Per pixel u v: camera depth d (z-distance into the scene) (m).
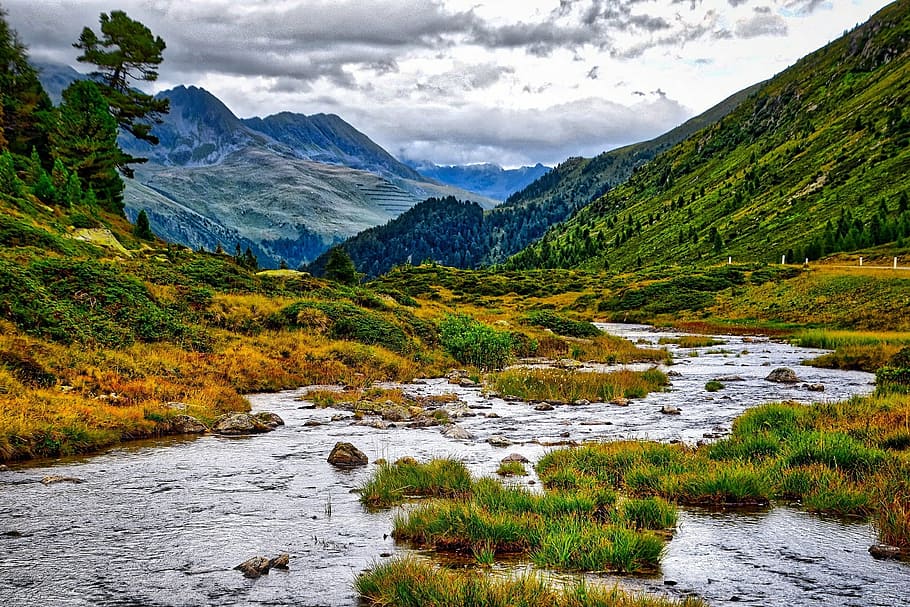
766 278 92.31
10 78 64.88
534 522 9.80
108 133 65.44
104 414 17.62
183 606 7.38
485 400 25.28
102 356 23.05
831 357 36.44
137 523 10.37
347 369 30.64
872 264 94.44
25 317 23.28
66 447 15.42
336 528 10.22
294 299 43.47
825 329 59.06
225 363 27.20
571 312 100.62
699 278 98.00
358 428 18.97
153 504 11.41
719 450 14.69
